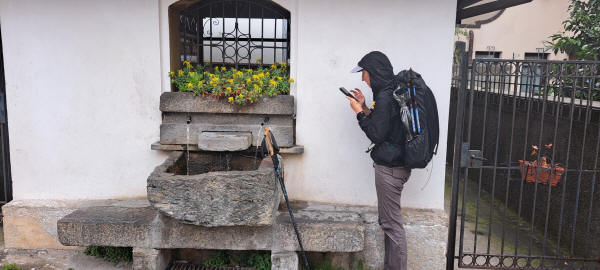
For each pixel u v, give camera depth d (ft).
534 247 14.76
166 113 12.44
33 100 12.67
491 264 13.15
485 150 22.47
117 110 12.70
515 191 18.54
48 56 12.46
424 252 12.25
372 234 11.91
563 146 14.96
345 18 12.02
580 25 18.98
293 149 12.33
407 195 12.64
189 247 11.01
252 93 11.76
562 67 11.43
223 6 13.17
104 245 10.96
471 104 11.69
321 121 12.51
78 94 12.63
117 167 12.98
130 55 12.44
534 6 31.50
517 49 32.12
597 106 13.42
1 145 15.28
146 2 12.18
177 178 10.03
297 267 11.10
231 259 12.46
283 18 13.93
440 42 11.91
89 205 12.71
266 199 10.11
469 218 17.54
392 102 10.06
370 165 12.65
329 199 12.86
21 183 13.07
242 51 14.57
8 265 11.96
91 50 12.43
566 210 14.74
